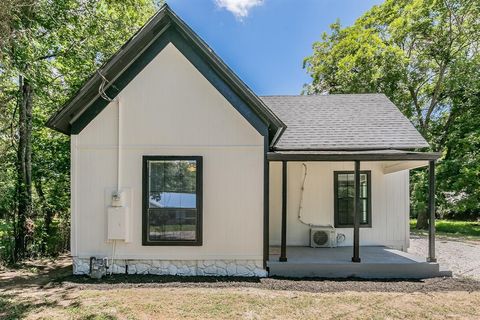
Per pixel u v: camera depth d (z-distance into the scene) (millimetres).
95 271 6508
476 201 15273
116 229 6723
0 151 8898
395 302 5238
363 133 8625
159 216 6883
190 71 6945
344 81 17797
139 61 6934
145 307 4914
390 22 18094
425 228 16891
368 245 9062
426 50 16703
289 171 9242
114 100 6891
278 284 6184
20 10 7762
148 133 6918
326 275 6734
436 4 15891
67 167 10906
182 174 6922
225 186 6902
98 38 10766
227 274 6816
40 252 9094
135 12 11961
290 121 9477
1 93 9117
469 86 15898
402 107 17281
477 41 15977
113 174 6883
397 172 9227
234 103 6930
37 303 5051
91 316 4543
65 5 9328
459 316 4680
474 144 15617
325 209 9203
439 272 6727
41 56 9359
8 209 8695
